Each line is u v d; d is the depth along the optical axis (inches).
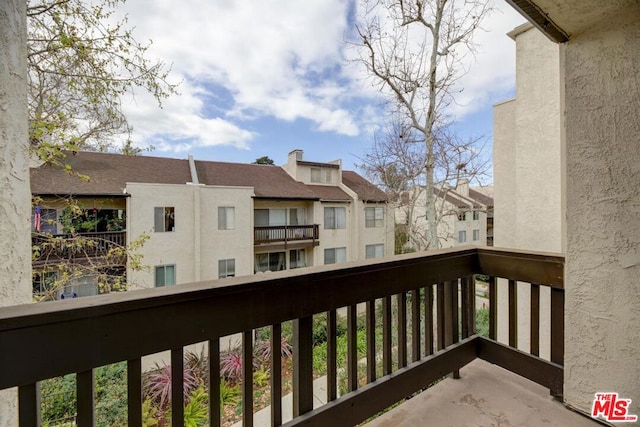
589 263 57.3
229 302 40.7
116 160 396.5
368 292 56.9
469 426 57.8
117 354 32.6
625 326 52.7
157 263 354.9
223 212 402.9
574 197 59.2
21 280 33.4
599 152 55.3
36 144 143.0
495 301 79.4
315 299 49.5
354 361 55.4
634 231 51.6
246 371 42.8
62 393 127.4
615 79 52.8
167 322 35.9
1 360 27.1
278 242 460.4
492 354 77.1
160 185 357.7
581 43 56.7
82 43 153.0
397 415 61.5
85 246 196.7
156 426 164.1
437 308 73.0
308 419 47.6
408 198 339.9
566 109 59.8
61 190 299.4
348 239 525.7
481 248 80.7
